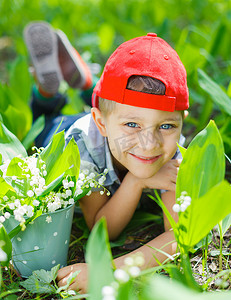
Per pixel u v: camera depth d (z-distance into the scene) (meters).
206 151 0.92
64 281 0.97
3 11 3.62
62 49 1.90
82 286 0.96
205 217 0.78
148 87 1.00
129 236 1.30
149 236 1.29
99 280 0.70
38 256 1.01
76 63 1.91
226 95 1.48
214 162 0.91
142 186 1.18
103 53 3.17
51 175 1.02
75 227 1.36
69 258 1.18
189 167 0.93
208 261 1.09
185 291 0.60
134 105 1.00
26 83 1.80
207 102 1.82
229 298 0.61
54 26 3.32
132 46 1.06
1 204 0.93
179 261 1.00
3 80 2.67
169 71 1.03
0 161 0.99
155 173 1.12
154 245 1.07
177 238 0.90
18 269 1.04
